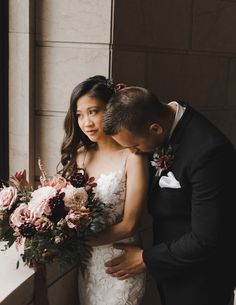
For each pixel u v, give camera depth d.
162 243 2.04
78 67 2.58
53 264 2.23
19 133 2.66
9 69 2.61
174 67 2.99
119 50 2.58
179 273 2.01
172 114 1.94
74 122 2.20
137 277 2.26
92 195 2.05
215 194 1.84
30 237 1.89
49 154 2.69
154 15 2.78
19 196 2.02
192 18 3.06
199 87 3.22
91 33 2.54
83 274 2.30
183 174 1.90
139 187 2.09
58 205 1.91
